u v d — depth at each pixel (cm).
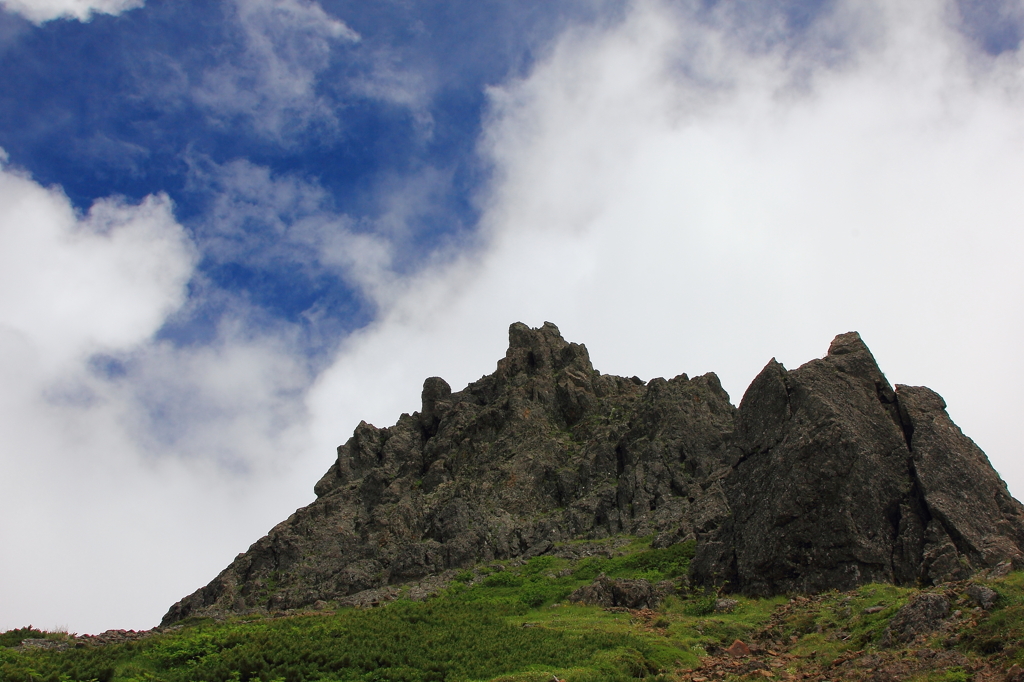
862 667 2880
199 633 3681
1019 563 3781
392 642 3528
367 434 8212
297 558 6562
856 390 4947
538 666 3155
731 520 4897
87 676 2975
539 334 8725
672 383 7612
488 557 6169
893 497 4428
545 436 7394
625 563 5325
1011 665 2433
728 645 3594
